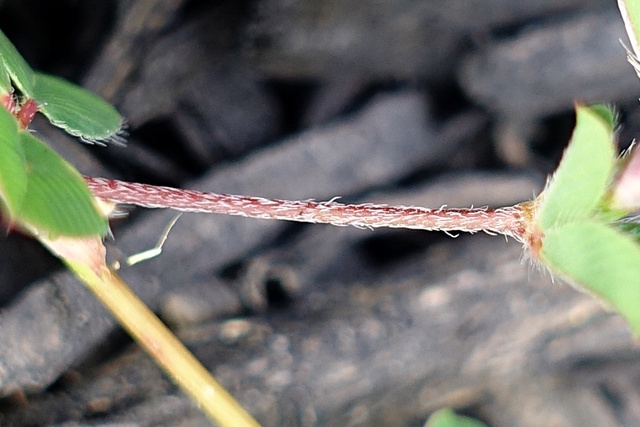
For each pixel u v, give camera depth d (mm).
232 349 264
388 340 278
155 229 258
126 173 287
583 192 135
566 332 304
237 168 285
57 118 140
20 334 224
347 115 308
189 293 269
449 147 318
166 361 149
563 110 313
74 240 125
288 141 291
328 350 271
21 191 123
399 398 300
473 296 288
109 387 241
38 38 273
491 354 300
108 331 236
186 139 301
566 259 136
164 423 238
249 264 283
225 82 306
